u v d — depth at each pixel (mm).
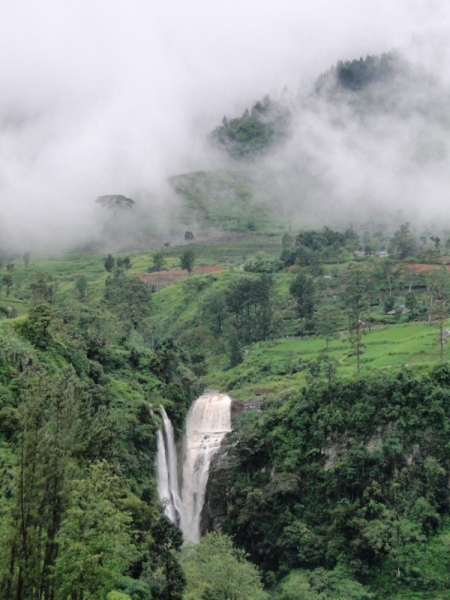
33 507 45969
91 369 102375
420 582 87750
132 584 57000
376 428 104188
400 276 194625
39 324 94438
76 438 52844
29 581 44875
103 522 48844
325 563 94125
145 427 99000
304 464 106688
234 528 106625
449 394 102938
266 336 178250
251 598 71625
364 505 96875
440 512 96000
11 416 69375
